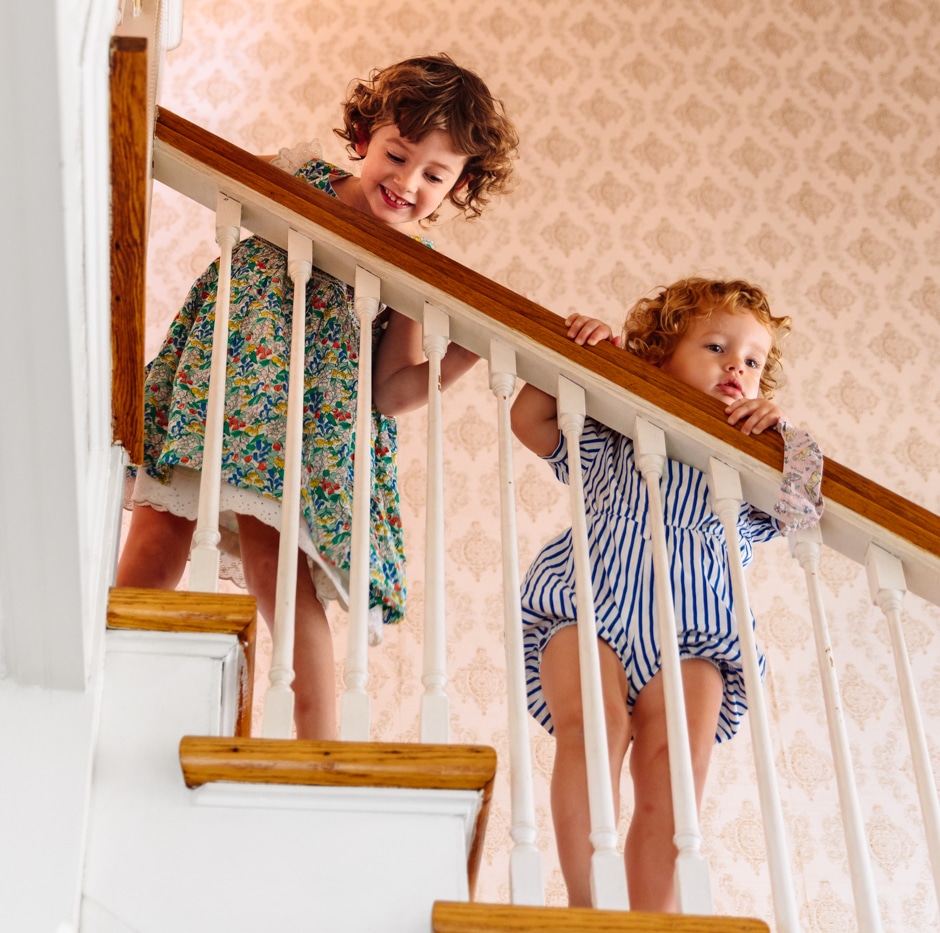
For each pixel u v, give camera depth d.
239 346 1.65
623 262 3.33
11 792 1.11
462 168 1.96
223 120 3.40
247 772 1.14
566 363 1.53
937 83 3.68
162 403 1.70
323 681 1.55
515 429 1.80
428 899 1.13
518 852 1.18
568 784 1.52
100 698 1.20
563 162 3.47
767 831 1.23
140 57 1.01
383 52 3.55
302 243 1.58
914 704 1.36
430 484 1.41
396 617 1.64
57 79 0.84
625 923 1.11
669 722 1.29
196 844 1.13
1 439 1.01
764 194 3.48
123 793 1.15
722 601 1.64
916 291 3.39
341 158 3.34
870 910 1.23
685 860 1.21
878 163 3.55
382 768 1.16
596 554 1.69
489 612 2.87
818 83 3.65
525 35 3.64
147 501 1.63
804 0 3.78
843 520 1.47
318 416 1.63
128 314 1.20
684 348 1.96
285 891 1.12
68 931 1.07
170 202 3.27
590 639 1.32
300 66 3.50
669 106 3.58
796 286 3.37
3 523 1.05
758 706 1.31
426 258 1.57
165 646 1.24
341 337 1.70
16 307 0.94
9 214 0.90
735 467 1.50
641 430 1.51
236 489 1.56
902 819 2.71
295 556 1.34
